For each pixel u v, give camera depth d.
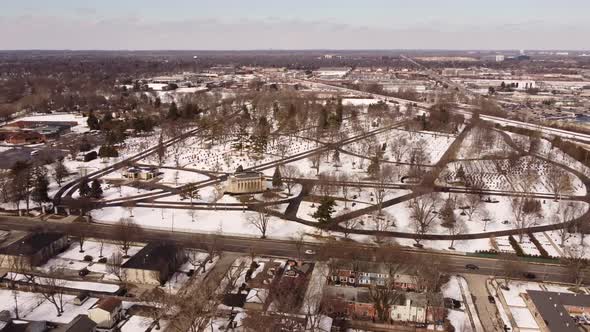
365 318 148.25
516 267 178.12
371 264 165.50
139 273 165.88
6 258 174.25
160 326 140.62
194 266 175.88
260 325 133.12
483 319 148.38
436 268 165.62
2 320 136.38
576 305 151.25
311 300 149.00
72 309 148.62
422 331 142.88
